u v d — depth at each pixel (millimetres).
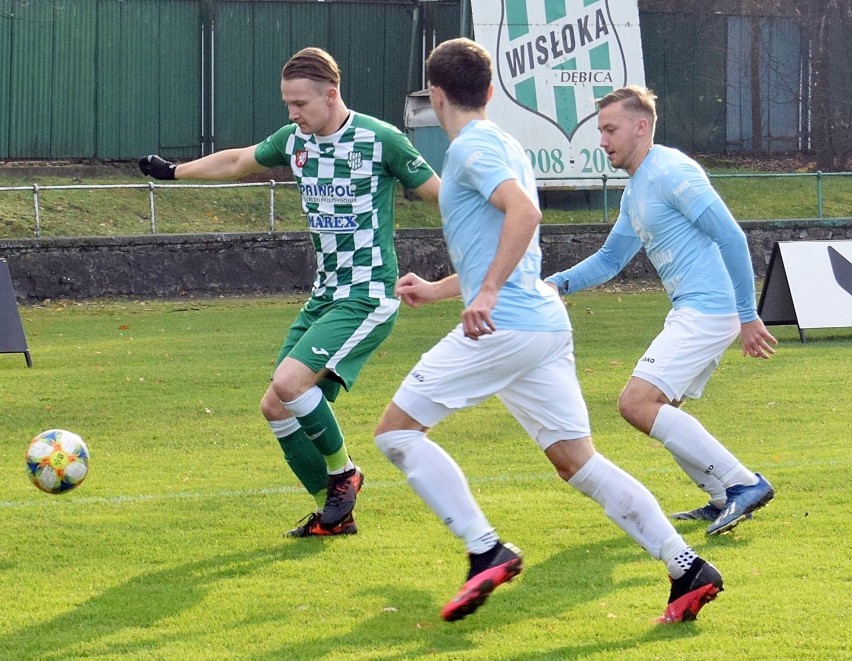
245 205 59750
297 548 14469
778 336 36938
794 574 12977
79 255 49688
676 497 17031
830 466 18859
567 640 10961
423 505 16672
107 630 11406
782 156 76500
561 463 11414
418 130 62094
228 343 35938
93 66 64688
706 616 11562
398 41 69938
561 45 60750
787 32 76062
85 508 16688
